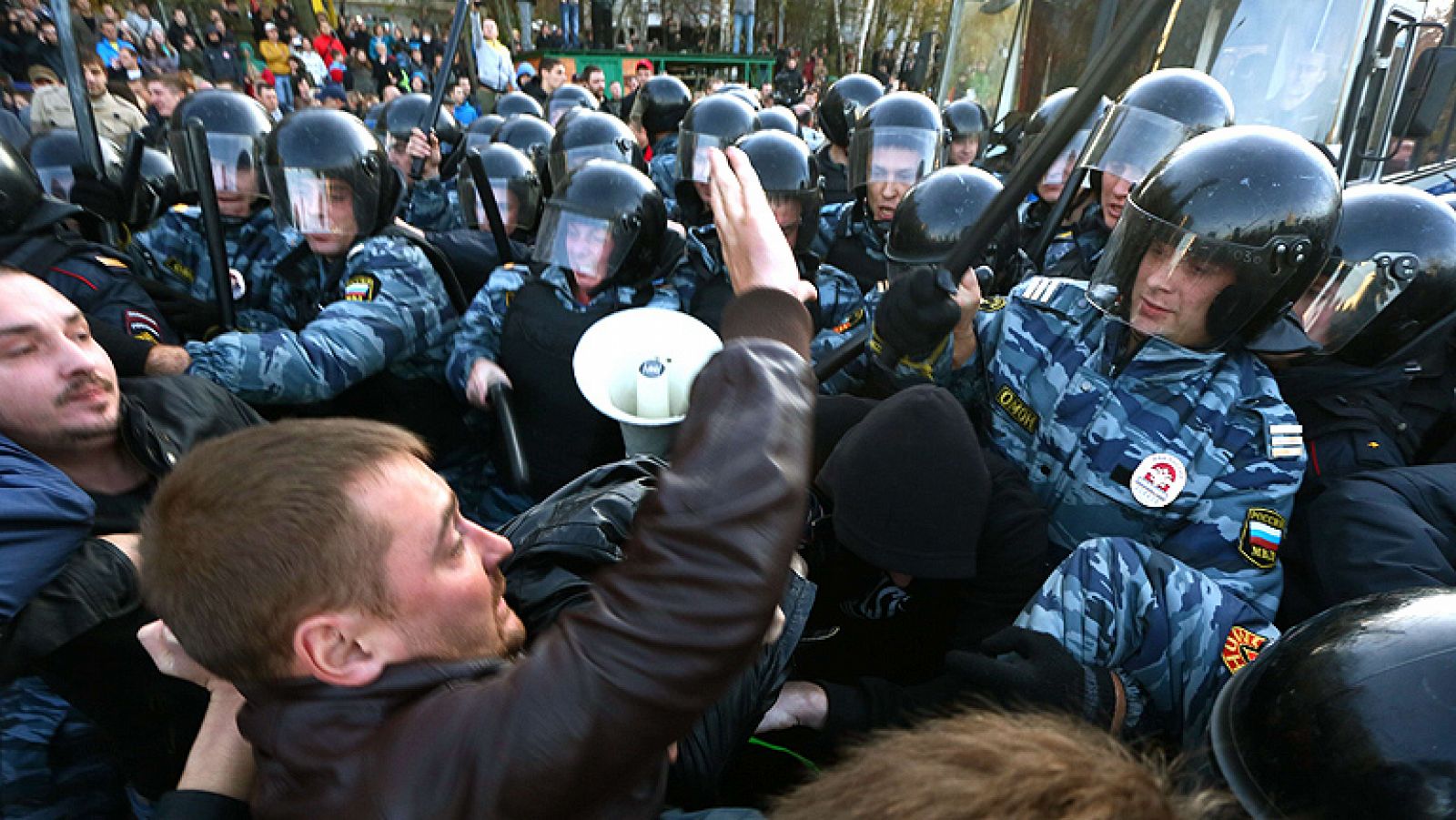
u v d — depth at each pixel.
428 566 0.62
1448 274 1.62
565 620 0.54
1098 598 1.31
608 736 0.49
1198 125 2.53
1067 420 1.73
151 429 1.40
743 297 0.67
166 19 9.89
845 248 3.66
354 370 2.17
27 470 1.17
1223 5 3.71
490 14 15.24
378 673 0.60
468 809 0.50
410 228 2.70
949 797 0.41
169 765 1.35
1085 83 1.18
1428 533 1.42
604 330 1.97
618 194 2.27
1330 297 1.67
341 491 0.58
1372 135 3.85
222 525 0.57
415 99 5.22
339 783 0.55
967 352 1.92
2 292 1.23
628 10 17.72
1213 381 1.62
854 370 2.26
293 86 10.94
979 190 2.41
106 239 2.89
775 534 0.51
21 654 1.09
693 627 0.49
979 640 1.52
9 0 6.94
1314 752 0.76
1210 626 1.27
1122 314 1.62
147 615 1.23
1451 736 0.70
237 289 2.85
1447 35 4.20
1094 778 0.41
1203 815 0.44
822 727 1.32
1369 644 0.79
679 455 0.55
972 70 5.24
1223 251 1.43
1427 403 1.98
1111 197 2.77
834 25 21.89
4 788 1.34
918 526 1.39
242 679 0.60
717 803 1.08
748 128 3.88
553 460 2.28
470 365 2.38
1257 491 1.53
